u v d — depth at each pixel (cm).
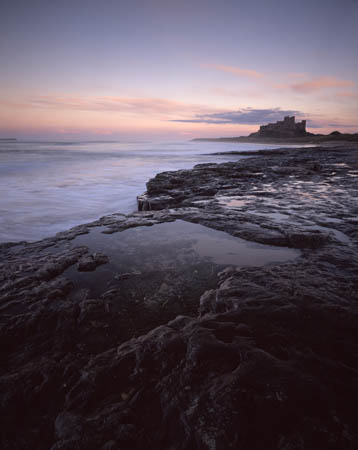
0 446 114
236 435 108
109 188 1171
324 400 122
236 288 225
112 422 121
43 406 132
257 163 1792
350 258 294
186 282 252
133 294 233
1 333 183
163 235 390
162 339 169
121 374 147
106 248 343
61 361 160
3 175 1524
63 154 3619
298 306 194
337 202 619
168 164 2417
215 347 156
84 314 204
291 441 105
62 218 699
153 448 111
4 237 546
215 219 461
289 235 363
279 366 140
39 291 235
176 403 127
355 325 173
